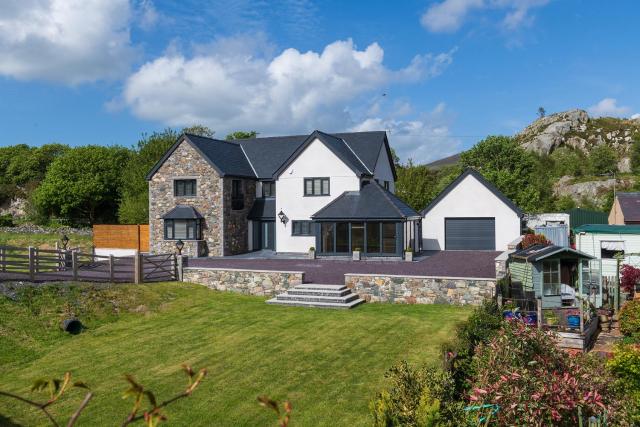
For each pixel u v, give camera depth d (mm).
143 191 52625
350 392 13844
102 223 66875
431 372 11578
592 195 80062
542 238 32156
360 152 41438
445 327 19031
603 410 10039
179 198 38938
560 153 112938
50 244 50375
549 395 9852
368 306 22812
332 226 36125
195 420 12492
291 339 18172
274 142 44500
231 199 38875
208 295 24656
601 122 127188
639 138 98938
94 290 22062
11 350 16672
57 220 64688
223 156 40219
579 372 10836
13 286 20516
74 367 15828
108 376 15133
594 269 25922
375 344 17422
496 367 11031
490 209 39375
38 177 79938
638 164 90812
